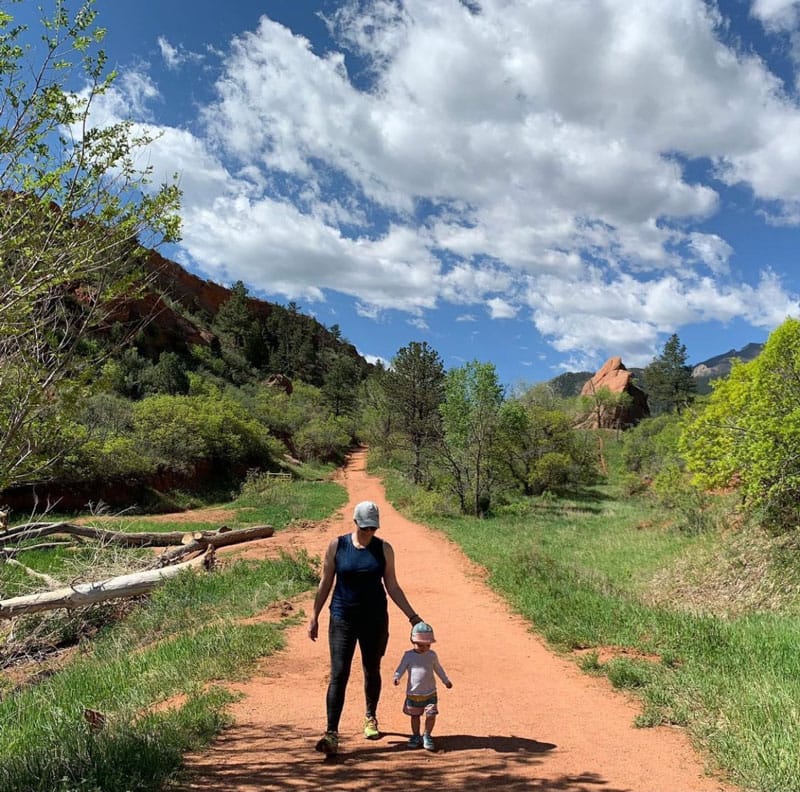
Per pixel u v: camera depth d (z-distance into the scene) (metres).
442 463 31.55
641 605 10.23
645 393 104.25
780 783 3.99
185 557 15.26
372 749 4.61
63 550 15.19
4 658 9.29
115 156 4.62
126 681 6.45
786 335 12.96
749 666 6.73
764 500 13.66
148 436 32.09
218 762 4.26
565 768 4.35
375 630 4.54
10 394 4.46
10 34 4.21
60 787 3.38
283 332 114.19
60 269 4.29
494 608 11.19
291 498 31.67
